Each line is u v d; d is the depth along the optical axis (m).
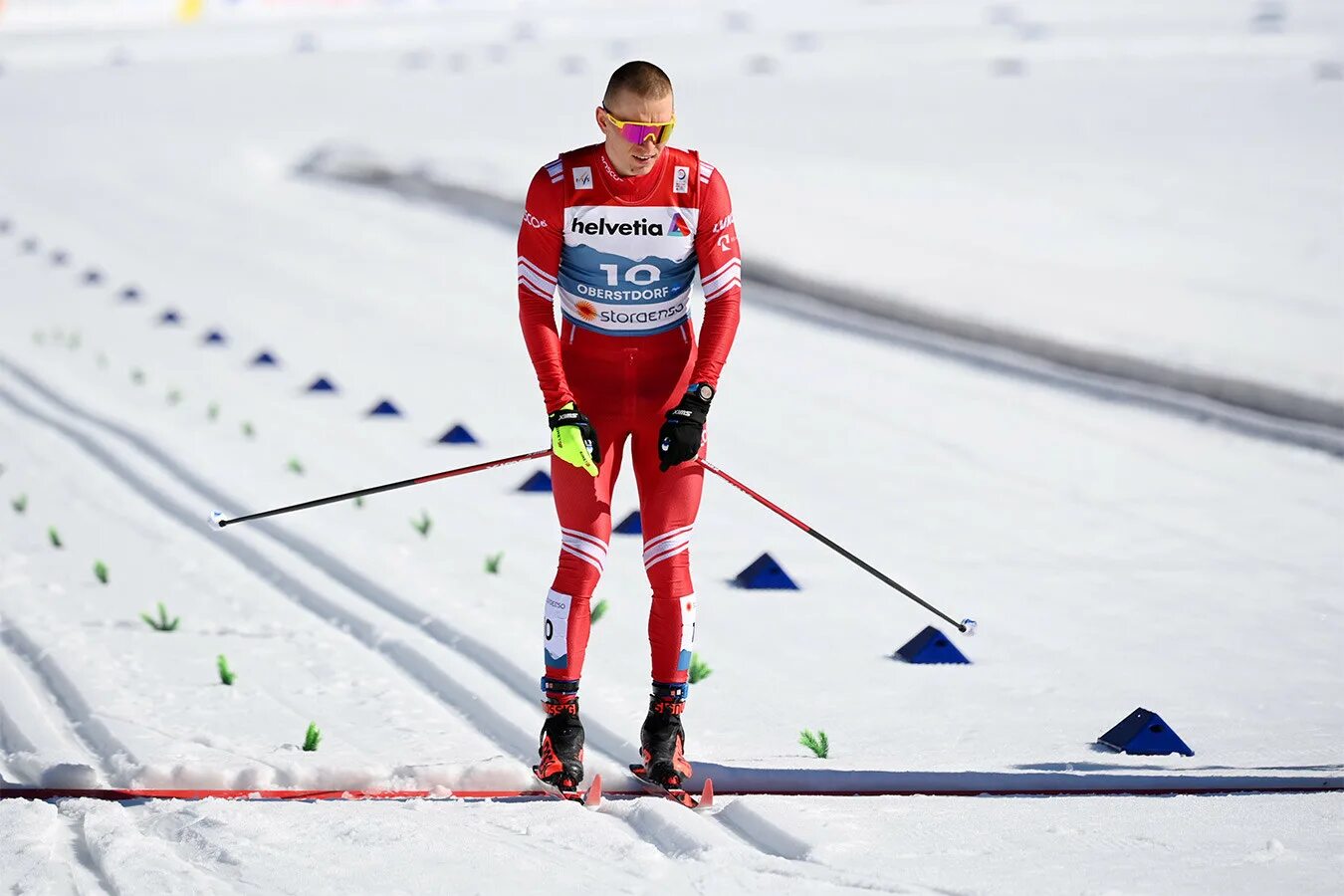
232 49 125.88
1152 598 24.81
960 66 108.00
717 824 15.19
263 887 13.06
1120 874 13.58
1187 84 96.06
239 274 56.41
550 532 28.02
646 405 16.36
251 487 29.86
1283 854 14.16
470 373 42.19
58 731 17.84
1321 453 34.62
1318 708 19.56
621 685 19.84
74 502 29.56
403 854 13.88
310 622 22.53
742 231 54.91
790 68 109.00
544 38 132.12
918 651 21.55
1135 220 58.50
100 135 85.75
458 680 19.58
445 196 69.25
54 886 13.05
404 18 147.00
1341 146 74.06
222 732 17.59
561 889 13.13
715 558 26.81
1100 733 18.44
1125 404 38.72
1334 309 44.97
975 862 13.88
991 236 55.38
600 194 15.76
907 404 38.81
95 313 49.91
